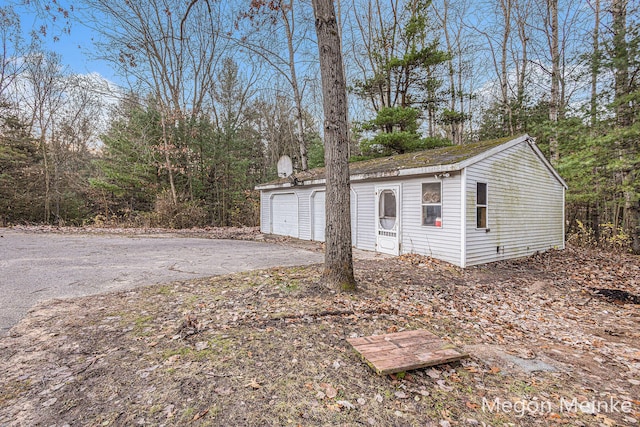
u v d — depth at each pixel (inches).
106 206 711.1
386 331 154.1
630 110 364.8
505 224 349.4
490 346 146.7
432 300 209.2
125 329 146.0
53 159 695.1
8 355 121.0
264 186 590.6
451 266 306.7
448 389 108.1
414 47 587.5
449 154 362.0
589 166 405.4
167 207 637.3
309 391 103.3
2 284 213.9
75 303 179.6
